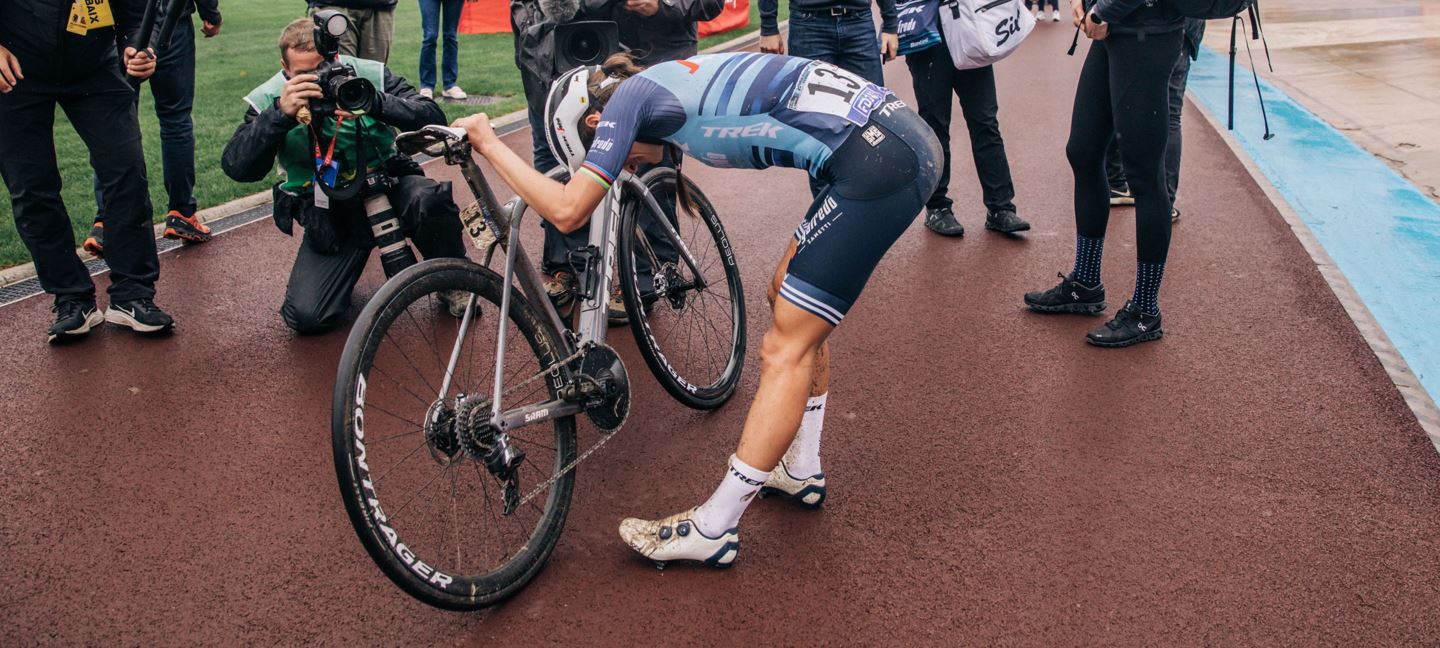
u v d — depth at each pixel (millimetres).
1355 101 8820
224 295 4789
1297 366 3844
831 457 3299
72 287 4281
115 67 4176
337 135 4027
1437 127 7723
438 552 2824
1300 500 2984
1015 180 6582
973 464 3229
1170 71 3748
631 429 3514
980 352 4043
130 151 4211
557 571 2771
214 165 7148
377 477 3184
